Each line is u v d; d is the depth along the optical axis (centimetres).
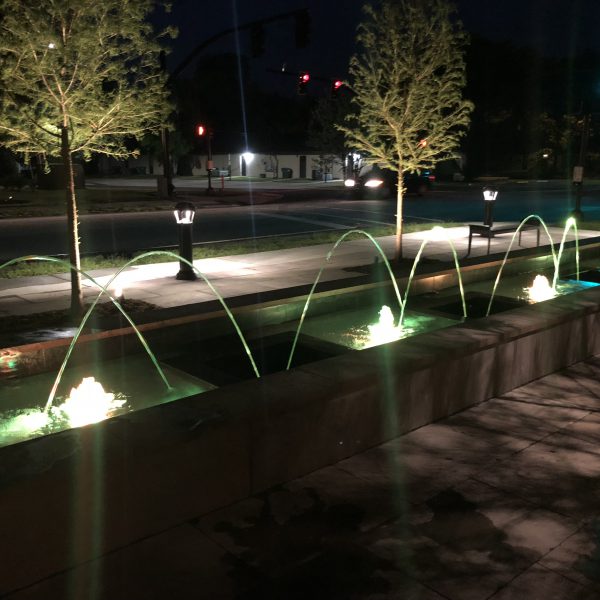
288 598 284
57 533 293
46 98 854
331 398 399
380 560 312
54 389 544
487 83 5984
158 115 993
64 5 808
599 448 439
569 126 6525
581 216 2433
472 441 447
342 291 801
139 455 313
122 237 1964
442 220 2505
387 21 1331
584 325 623
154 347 626
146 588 288
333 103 4803
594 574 304
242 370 611
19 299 1038
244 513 352
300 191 4047
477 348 495
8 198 2995
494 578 300
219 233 2056
